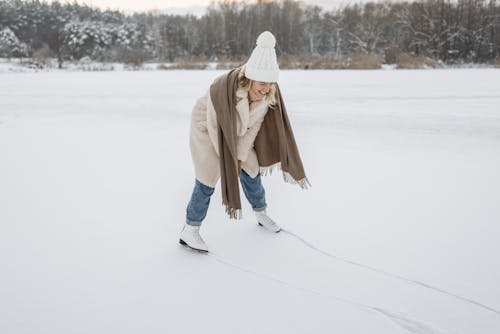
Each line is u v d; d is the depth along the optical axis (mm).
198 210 2648
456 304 2117
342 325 1968
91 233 2936
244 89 2334
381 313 2051
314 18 50469
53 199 3584
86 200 3564
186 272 2441
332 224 3074
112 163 4684
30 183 3998
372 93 10648
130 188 3863
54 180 4090
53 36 48625
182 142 5672
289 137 2650
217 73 22094
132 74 22031
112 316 2029
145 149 5309
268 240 2854
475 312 2053
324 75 18469
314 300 2162
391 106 8430
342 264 2518
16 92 11797
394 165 4484
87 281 2334
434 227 2979
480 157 4758
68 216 3227
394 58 30703
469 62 37656
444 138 5703
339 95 10273
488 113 7359
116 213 3291
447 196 3564
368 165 4496
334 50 47219
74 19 58812
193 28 52219
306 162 4645
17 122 7195
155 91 11781
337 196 3619
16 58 41781
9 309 2072
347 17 47875
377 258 2578
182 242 2746
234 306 2115
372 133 6066
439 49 39188
